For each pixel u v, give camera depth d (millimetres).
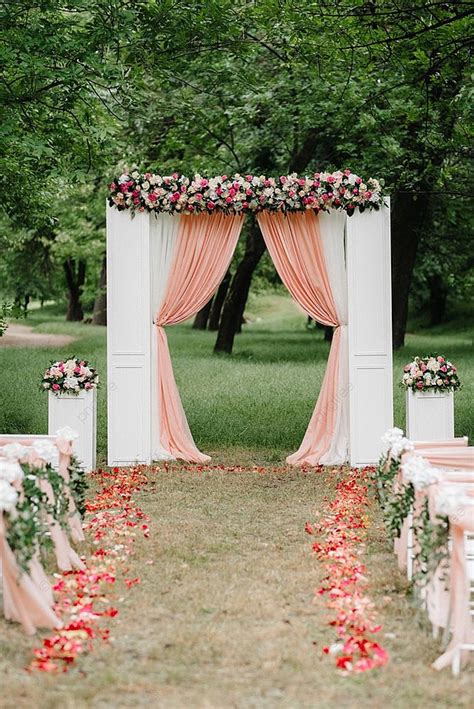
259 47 13305
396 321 19094
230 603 4812
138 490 8133
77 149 9836
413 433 8961
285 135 15680
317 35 9219
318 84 13148
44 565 5441
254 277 28609
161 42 9656
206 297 9617
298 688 3695
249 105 14320
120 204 9297
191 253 9562
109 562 5590
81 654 4062
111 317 9398
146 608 4750
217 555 5906
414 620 4562
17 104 8797
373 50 9109
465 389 13930
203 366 16953
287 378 15062
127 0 9141
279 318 40375
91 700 3553
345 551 5867
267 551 6016
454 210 17000
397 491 5723
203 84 13055
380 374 9367
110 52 10031
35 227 12711
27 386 13695
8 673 3848
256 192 9258
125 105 10062
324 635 4348
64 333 25281
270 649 4113
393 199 17266
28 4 8367
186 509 7363
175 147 15484
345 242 9695
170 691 3654
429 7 8438
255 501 7695
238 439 10906
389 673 3842
